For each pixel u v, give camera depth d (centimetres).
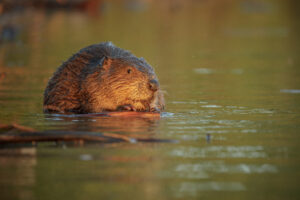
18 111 1786
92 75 1798
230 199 872
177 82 2616
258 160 1098
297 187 927
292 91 2248
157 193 899
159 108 1805
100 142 1243
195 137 1323
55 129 1436
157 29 5922
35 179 970
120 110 1780
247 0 10762
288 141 1272
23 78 2688
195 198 876
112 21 6606
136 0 9612
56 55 3662
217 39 5169
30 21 5953
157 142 1262
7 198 874
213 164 1069
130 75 1758
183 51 4153
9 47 4128
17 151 1162
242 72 3014
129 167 1041
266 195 888
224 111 1761
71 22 6212
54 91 1853
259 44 4731
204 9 9250
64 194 889
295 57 3775
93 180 966
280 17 7819
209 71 3077
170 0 10000
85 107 1802
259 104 1909
